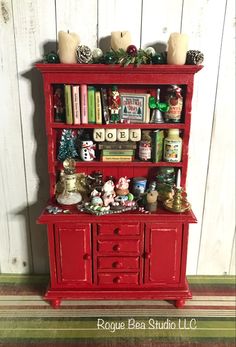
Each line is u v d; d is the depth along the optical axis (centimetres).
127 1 140
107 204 145
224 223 173
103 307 156
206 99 153
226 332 144
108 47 146
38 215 170
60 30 143
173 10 142
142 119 144
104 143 146
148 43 146
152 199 143
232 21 143
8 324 147
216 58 148
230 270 181
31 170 162
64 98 144
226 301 162
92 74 135
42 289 168
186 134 144
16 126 156
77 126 142
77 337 140
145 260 148
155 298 153
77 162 146
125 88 150
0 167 162
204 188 167
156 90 149
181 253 148
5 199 167
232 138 159
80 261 148
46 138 157
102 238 145
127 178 161
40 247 176
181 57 133
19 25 142
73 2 140
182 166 148
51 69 132
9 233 173
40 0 139
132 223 142
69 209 144
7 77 149
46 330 144
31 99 152
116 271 150
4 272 180
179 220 140
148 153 148
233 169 164
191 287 171
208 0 140
